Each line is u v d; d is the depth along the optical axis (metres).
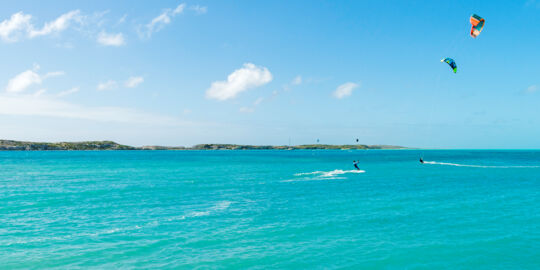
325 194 37.62
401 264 16.39
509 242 19.58
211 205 31.11
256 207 29.98
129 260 16.83
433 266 16.16
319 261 16.73
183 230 22.28
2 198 35.12
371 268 15.93
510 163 107.69
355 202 32.28
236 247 18.78
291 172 69.88
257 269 15.75
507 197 35.12
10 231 22.17
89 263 16.45
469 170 74.56
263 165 96.38
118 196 36.44
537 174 63.72
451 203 31.59
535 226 23.05
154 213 27.56
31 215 26.94
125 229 22.58
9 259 16.95
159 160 131.25
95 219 25.50
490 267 16.08
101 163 107.12
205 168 82.81
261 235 21.08
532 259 17.03
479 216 26.06
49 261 16.69
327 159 146.50
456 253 17.83
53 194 37.81
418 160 131.12
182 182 50.03
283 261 16.72
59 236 20.98
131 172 69.38
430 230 22.12
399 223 23.94
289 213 27.44
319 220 24.97
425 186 44.69
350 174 64.44
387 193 38.19
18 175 62.38
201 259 16.97
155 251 18.12
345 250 18.28
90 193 38.53
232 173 66.81
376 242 19.61
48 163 107.00
